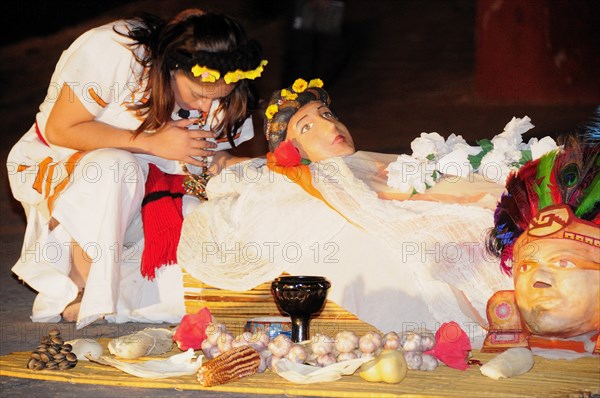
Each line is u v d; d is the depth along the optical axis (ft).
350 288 14.98
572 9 44.50
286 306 13.93
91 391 12.54
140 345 14.03
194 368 13.16
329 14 49.39
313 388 12.36
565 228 13.66
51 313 17.02
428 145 15.14
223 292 16.16
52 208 16.78
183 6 58.70
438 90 46.91
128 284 17.06
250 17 54.75
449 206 14.75
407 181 15.01
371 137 38.19
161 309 16.99
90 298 15.88
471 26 57.06
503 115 41.65
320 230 15.31
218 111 17.69
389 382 12.46
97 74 16.65
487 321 14.32
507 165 15.08
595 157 13.88
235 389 12.45
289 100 16.87
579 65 44.39
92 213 16.17
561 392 11.92
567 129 37.17
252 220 15.89
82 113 16.80
